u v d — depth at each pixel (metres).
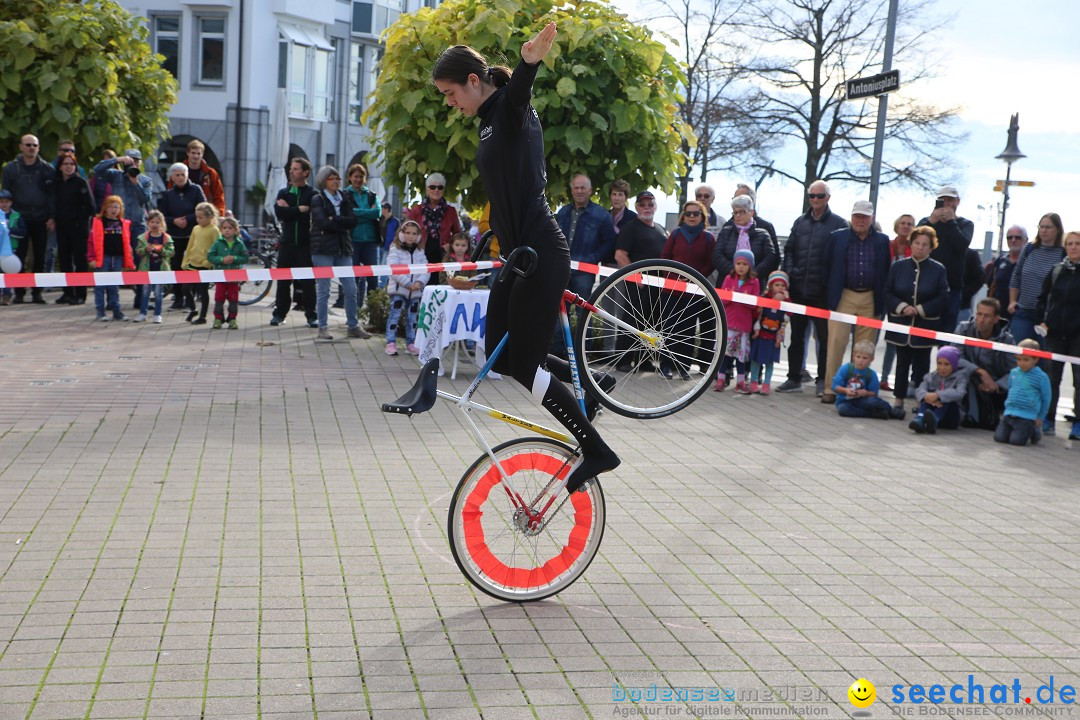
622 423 9.35
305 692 3.89
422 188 13.20
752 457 8.26
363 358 11.95
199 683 3.93
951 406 10.09
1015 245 11.98
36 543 5.39
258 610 4.65
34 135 16.62
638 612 4.86
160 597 4.74
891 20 12.65
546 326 4.58
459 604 4.85
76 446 7.43
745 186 12.12
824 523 6.45
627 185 11.95
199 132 34.97
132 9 34.84
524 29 11.70
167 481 6.63
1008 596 5.27
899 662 4.40
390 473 7.06
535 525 5.02
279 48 35.88
